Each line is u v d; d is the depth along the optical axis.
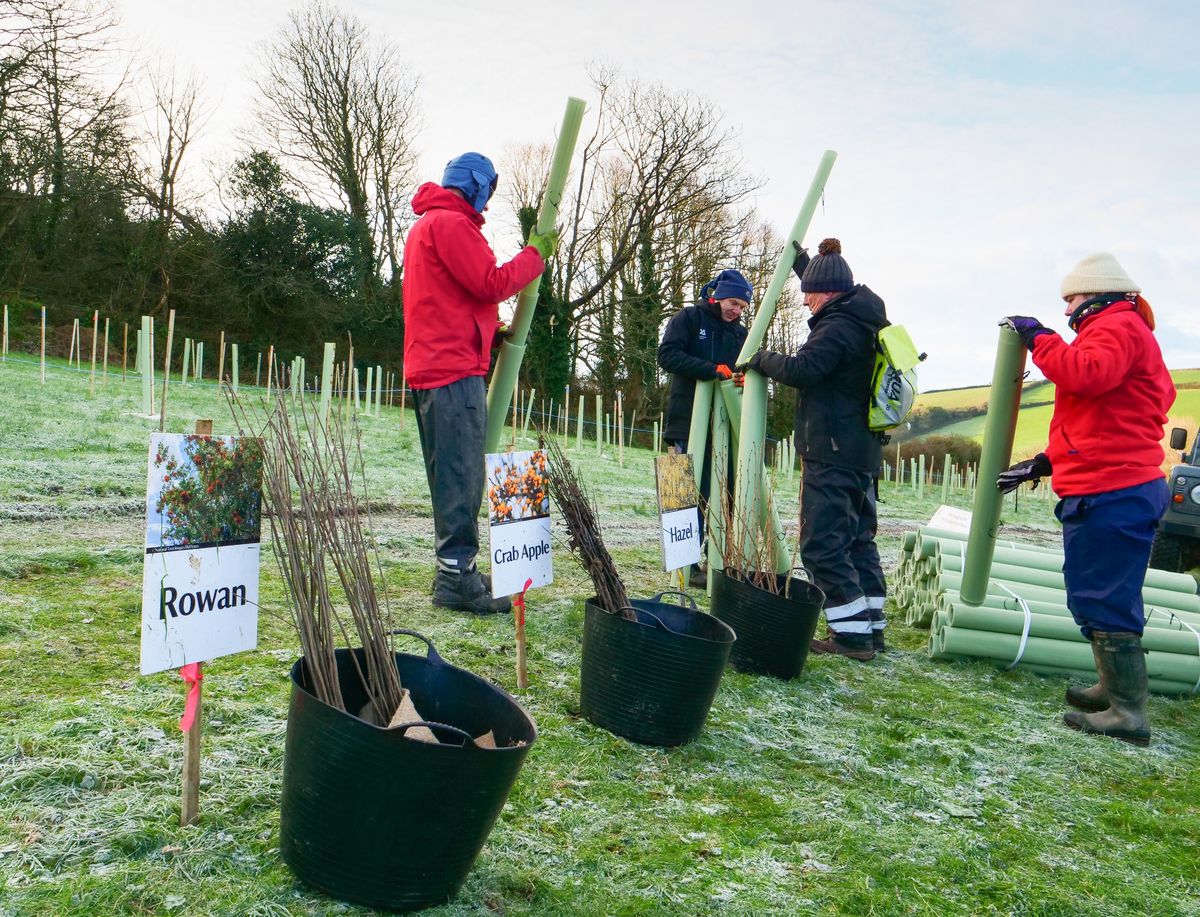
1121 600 3.62
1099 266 3.56
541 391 27.56
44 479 6.54
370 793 1.82
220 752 2.51
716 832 2.46
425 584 4.91
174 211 27.05
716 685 3.10
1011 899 2.26
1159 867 2.55
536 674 3.63
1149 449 3.57
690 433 5.59
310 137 30.08
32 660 3.14
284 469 2.21
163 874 1.92
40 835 2.02
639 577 5.92
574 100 4.23
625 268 29.67
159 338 25.08
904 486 21.61
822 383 4.39
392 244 30.98
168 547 1.96
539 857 2.21
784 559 5.06
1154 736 3.76
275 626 3.90
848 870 2.34
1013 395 4.07
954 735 3.51
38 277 24.52
